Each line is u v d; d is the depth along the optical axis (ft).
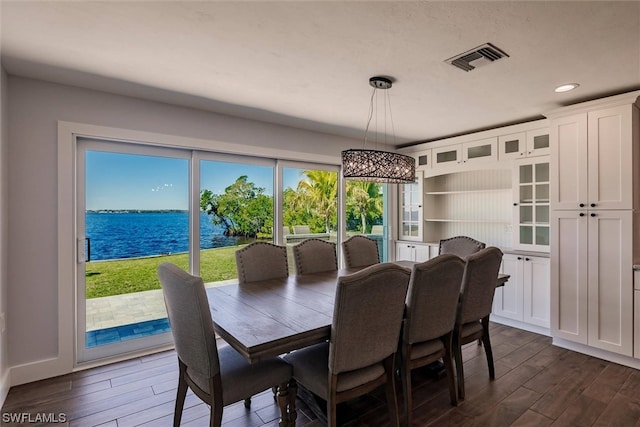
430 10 5.43
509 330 11.77
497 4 5.25
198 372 5.44
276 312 6.31
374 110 10.86
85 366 9.04
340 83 8.59
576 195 9.88
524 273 11.66
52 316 8.48
